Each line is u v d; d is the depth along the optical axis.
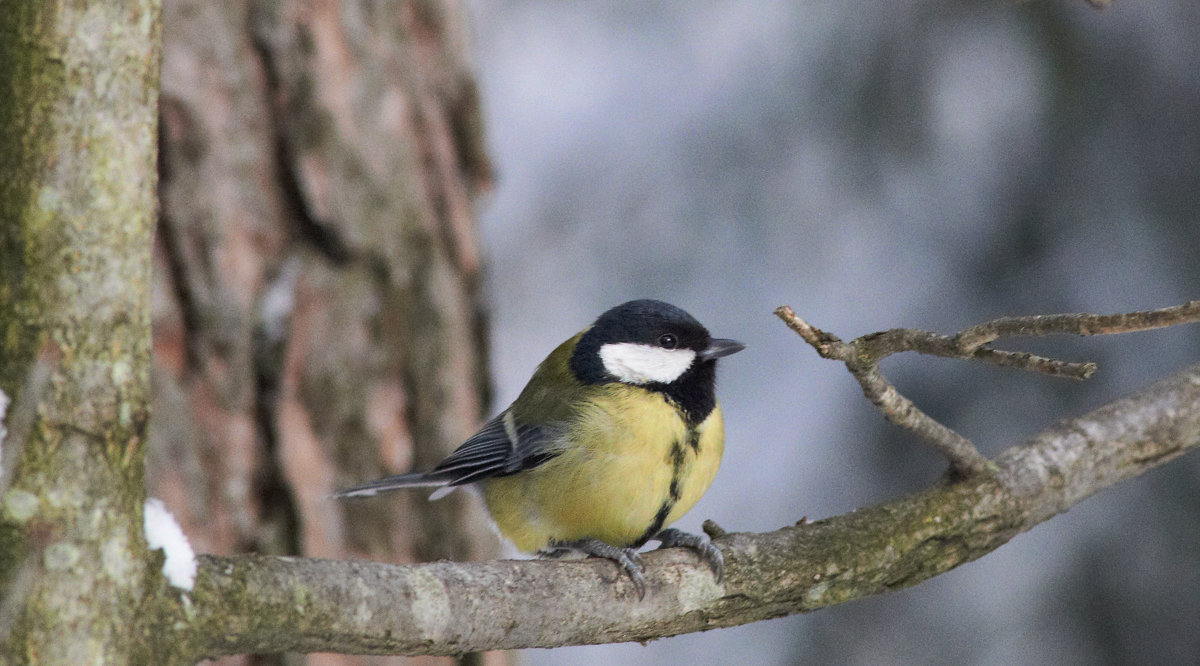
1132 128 12.99
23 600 3.49
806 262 13.82
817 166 13.91
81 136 3.63
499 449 7.75
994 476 6.38
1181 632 11.90
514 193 15.11
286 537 8.05
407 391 8.74
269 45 8.40
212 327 8.00
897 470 13.02
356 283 8.52
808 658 12.91
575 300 15.08
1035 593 12.37
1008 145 13.32
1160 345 12.23
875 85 13.73
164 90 8.02
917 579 6.23
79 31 3.62
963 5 13.55
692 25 14.81
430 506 8.77
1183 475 12.18
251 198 8.26
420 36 9.25
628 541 7.67
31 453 3.54
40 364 3.56
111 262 3.68
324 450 8.27
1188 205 12.62
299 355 8.25
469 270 9.39
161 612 3.94
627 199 14.77
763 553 5.93
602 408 7.44
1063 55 13.20
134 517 3.77
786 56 14.22
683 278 14.27
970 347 5.04
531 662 14.29
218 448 7.91
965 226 13.38
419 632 4.77
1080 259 12.78
